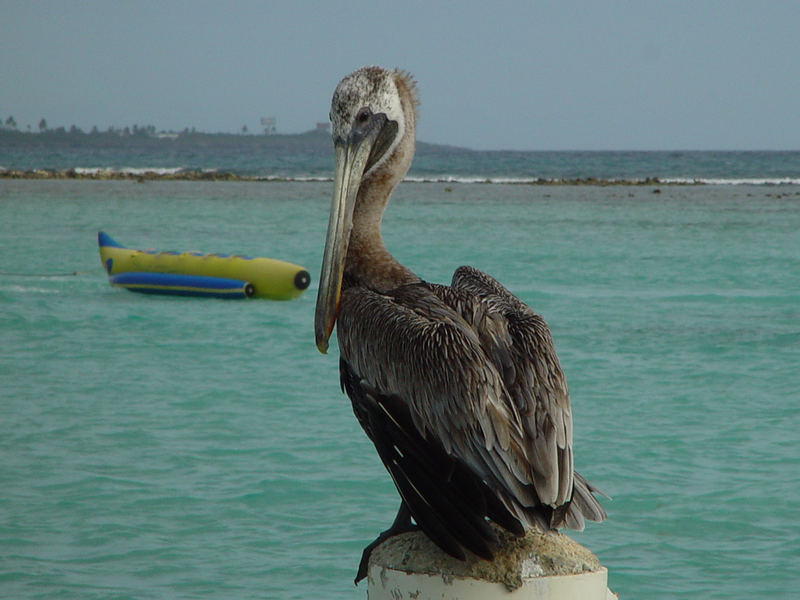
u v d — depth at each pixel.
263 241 41.69
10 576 8.80
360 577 5.06
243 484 11.25
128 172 131.00
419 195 86.56
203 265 26.36
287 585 8.73
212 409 14.57
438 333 4.70
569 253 37.66
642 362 18.12
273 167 175.75
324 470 11.78
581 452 12.51
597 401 15.23
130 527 9.98
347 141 5.48
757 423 13.90
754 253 37.97
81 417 14.04
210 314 23.64
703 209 67.88
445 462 4.62
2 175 115.00
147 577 8.84
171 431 13.38
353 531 9.96
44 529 9.92
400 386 4.76
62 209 61.38
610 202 76.44
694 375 17.05
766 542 9.70
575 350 19.25
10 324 21.70
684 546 9.66
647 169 167.25
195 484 11.26
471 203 73.75
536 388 4.61
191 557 9.29
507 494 4.40
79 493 10.91
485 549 4.30
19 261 33.75
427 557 4.48
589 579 4.39
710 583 8.79
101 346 19.50
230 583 8.73
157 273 26.56
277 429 13.51
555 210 65.44
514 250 38.56
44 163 187.88
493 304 5.10
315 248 39.06
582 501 4.74
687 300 26.27
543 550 4.44
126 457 12.21
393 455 4.79
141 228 48.06
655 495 10.98
